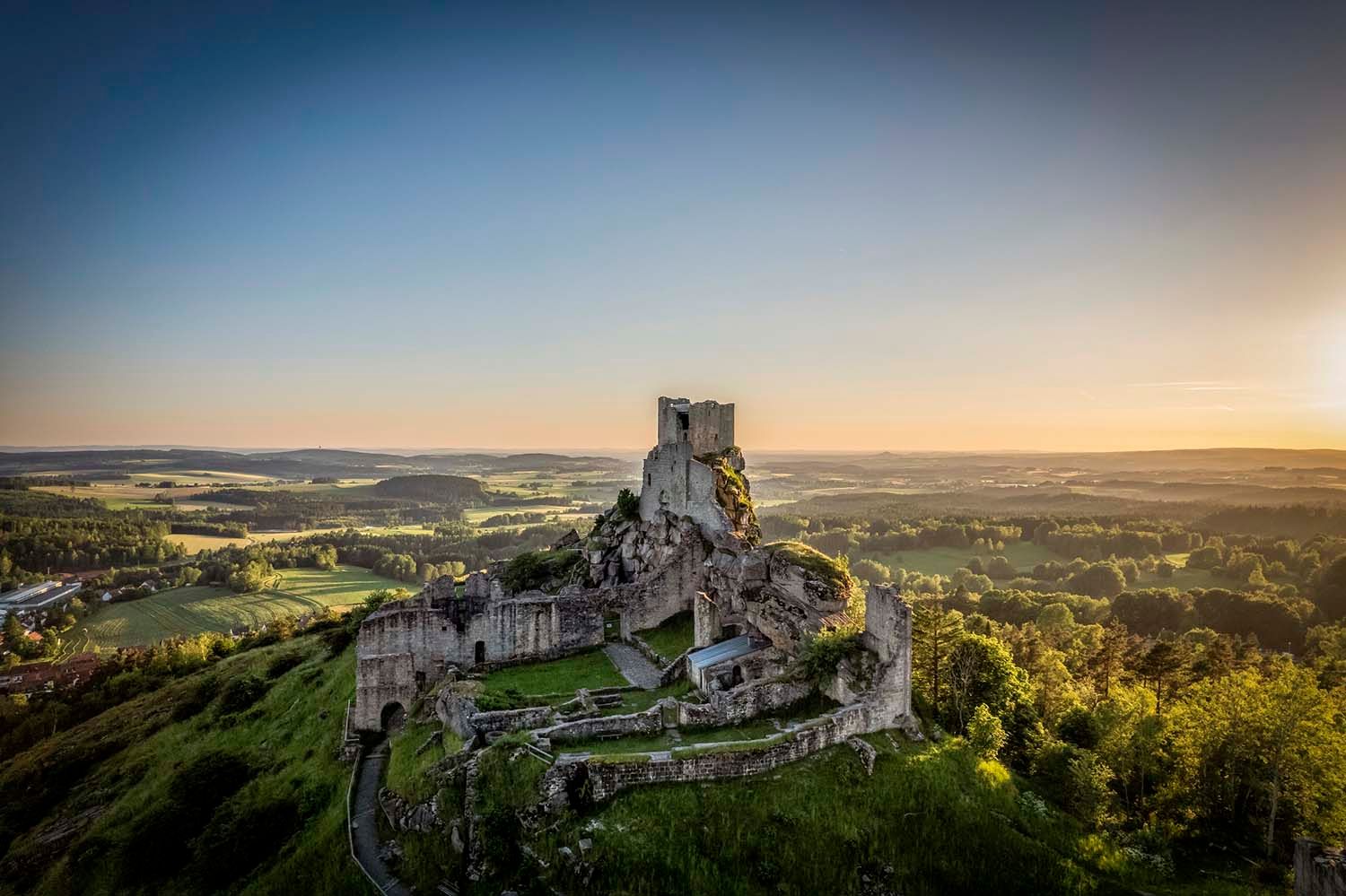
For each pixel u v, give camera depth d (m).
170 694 85.75
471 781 41.25
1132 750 47.53
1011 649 78.44
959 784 41.59
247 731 67.00
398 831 43.19
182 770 58.72
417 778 45.38
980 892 36.16
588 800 38.81
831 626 51.69
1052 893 36.59
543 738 42.97
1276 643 122.88
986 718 46.69
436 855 39.78
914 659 54.12
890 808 39.00
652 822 37.16
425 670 60.38
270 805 50.16
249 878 44.91
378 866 41.16
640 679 57.28
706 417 85.88
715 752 40.16
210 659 106.06
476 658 61.66
